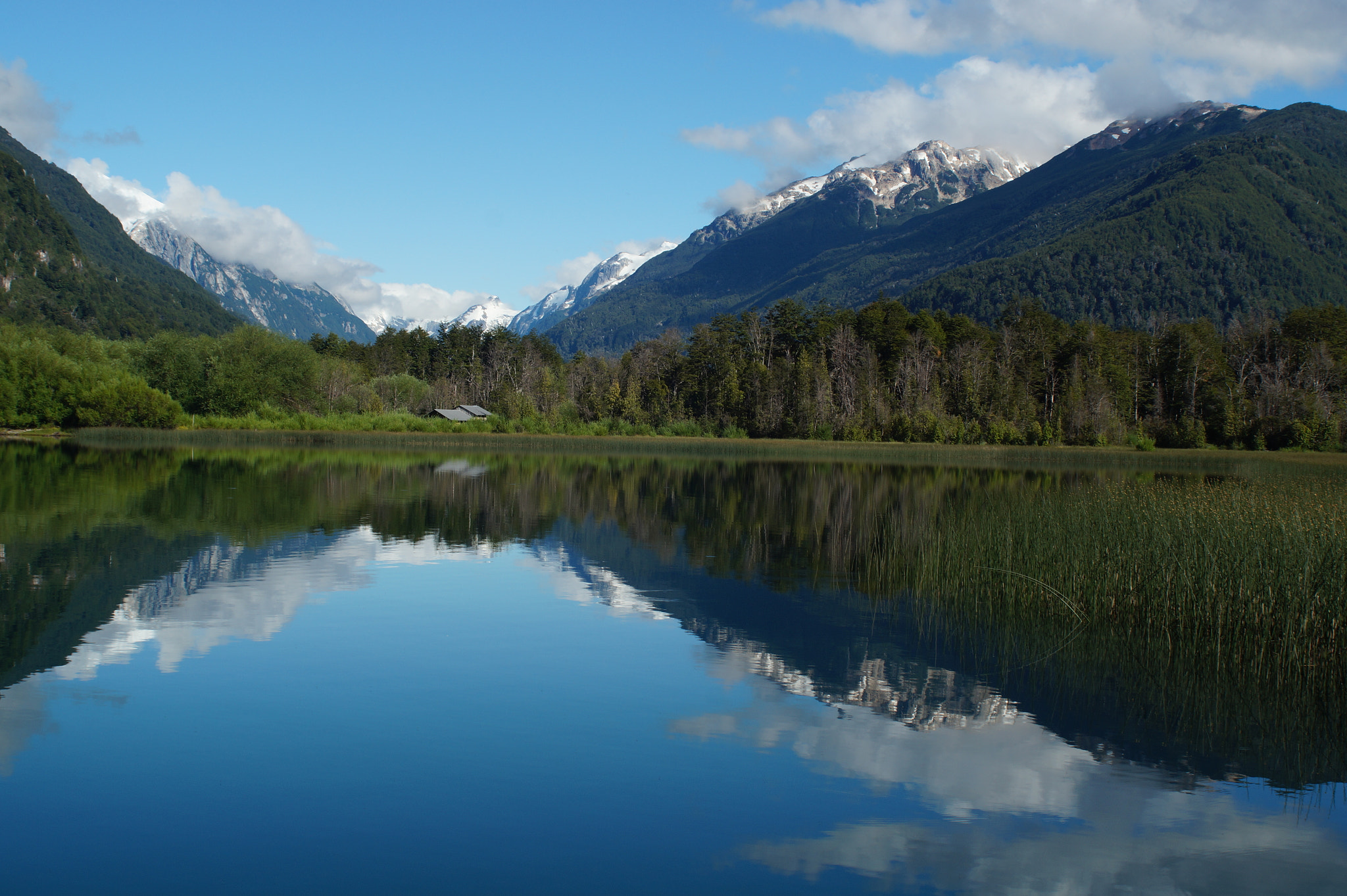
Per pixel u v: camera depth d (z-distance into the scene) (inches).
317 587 896.3
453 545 1162.0
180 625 745.0
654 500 1742.1
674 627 783.7
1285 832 444.5
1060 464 3016.7
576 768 486.9
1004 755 528.7
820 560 1111.0
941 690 641.0
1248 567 729.6
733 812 445.1
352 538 1184.8
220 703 571.2
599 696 601.9
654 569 1040.2
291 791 452.1
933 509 1610.5
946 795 472.7
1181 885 391.5
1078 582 836.6
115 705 563.2
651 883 378.0
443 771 479.2
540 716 562.3
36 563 960.3
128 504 1446.9
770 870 392.8
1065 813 458.3
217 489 1705.2
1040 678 671.8
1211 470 2723.9
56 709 555.8
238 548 1084.5
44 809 429.4
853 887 380.8
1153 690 651.5
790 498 1809.8
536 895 366.6
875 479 2341.3
